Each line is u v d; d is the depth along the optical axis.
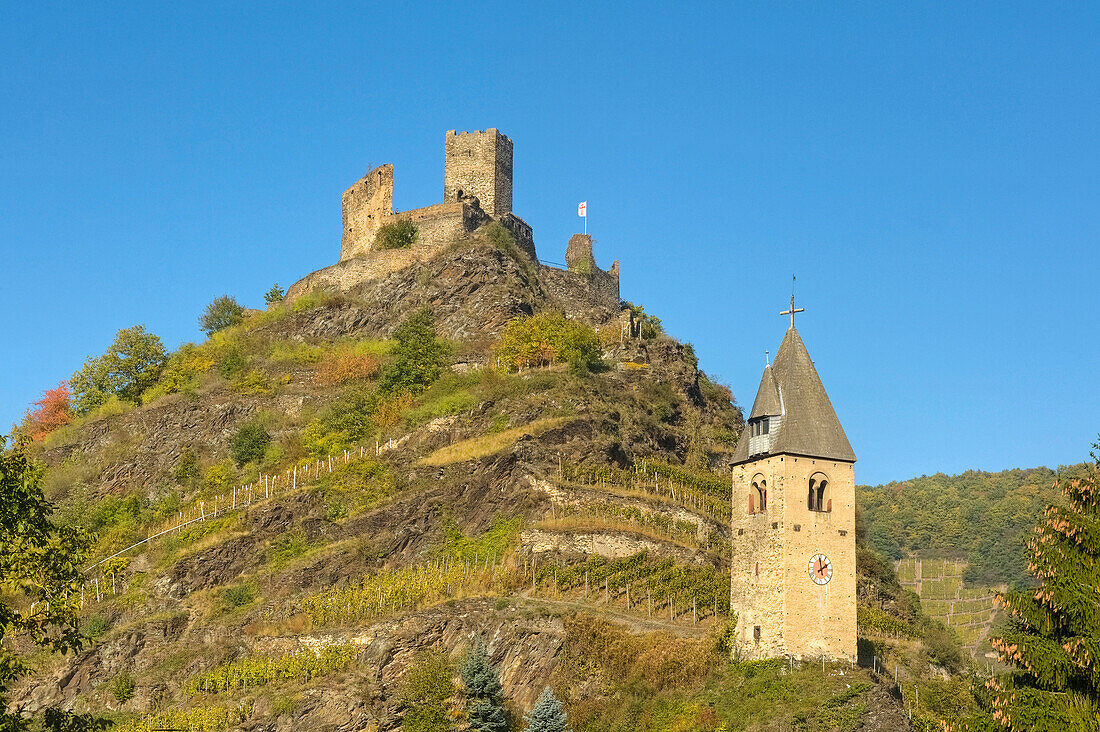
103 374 143.38
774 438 81.38
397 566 100.81
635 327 134.88
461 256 140.88
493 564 96.75
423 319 133.12
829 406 82.81
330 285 149.00
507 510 101.81
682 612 89.06
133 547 107.81
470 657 83.94
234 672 89.31
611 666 83.06
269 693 86.69
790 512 79.38
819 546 79.44
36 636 52.72
